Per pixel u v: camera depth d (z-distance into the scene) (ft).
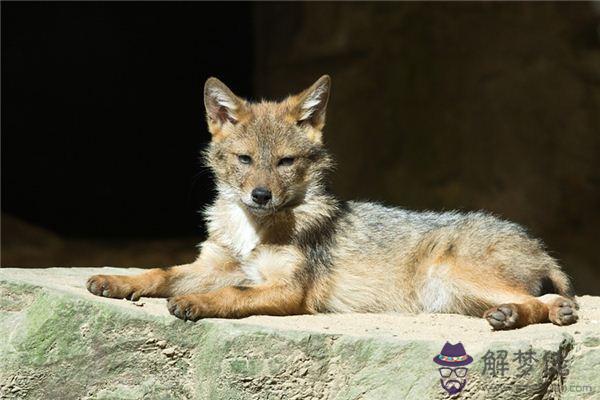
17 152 78.74
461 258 25.13
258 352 20.95
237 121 25.91
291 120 25.76
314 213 25.16
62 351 21.89
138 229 74.79
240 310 22.88
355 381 20.80
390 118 63.46
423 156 62.90
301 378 20.93
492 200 61.21
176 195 80.23
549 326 22.57
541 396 20.21
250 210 24.72
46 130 79.97
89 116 81.00
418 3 63.26
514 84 62.13
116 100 81.46
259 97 66.39
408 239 25.96
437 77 63.05
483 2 62.64
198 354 21.62
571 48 62.49
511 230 25.88
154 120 81.41
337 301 25.20
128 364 21.74
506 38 62.44
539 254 25.73
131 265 59.93
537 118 61.87
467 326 22.93
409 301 25.58
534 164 61.52
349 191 63.10
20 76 79.51
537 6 62.34
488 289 24.48
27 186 78.43
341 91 63.67
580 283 58.34
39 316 22.11
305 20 64.75
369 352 20.80
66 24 80.48
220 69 79.77
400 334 21.61
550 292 25.49
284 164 25.21
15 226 66.44
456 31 62.85
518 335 21.26
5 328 22.41
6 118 78.64
